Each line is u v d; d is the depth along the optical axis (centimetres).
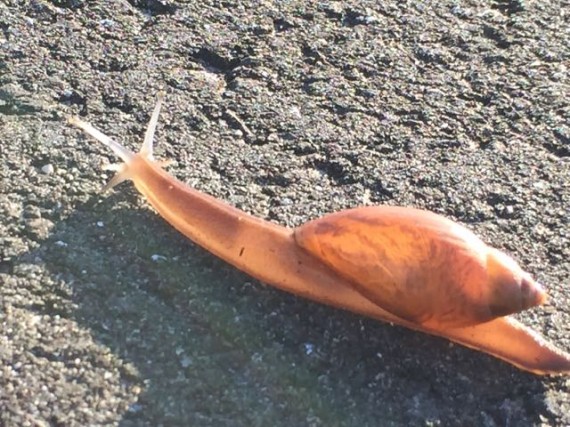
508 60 26
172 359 18
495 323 18
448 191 22
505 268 17
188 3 27
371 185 22
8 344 17
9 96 23
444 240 17
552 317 19
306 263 18
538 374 18
